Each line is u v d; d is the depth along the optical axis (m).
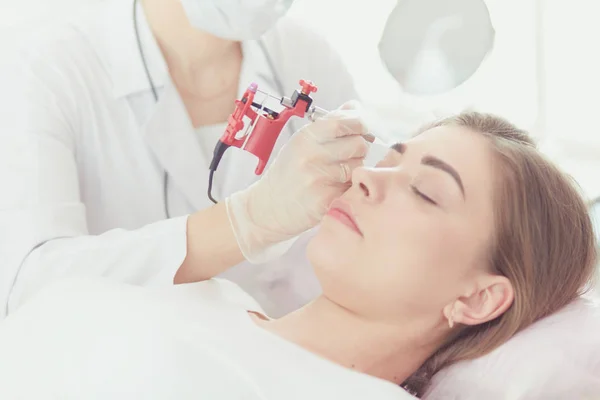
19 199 1.07
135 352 0.87
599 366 0.94
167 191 1.27
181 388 0.84
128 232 1.08
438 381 1.03
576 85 1.82
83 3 1.58
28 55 1.18
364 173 1.00
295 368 0.90
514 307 1.00
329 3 1.86
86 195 1.26
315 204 0.98
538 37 1.76
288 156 1.00
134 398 0.84
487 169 1.00
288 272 1.36
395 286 0.97
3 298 1.08
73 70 1.20
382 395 0.88
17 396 0.87
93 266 1.04
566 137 1.83
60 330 0.92
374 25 1.83
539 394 0.92
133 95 1.23
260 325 1.06
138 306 0.94
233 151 1.29
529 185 1.00
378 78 1.79
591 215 1.07
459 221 0.98
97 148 1.23
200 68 1.28
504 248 0.99
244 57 1.33
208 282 1.11
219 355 0.88
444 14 0.95
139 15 1.24
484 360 0.99
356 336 1.01
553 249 1.01
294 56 1.40
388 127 1.54
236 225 1.03
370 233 0.98
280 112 0.99
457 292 0.99
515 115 1.79
